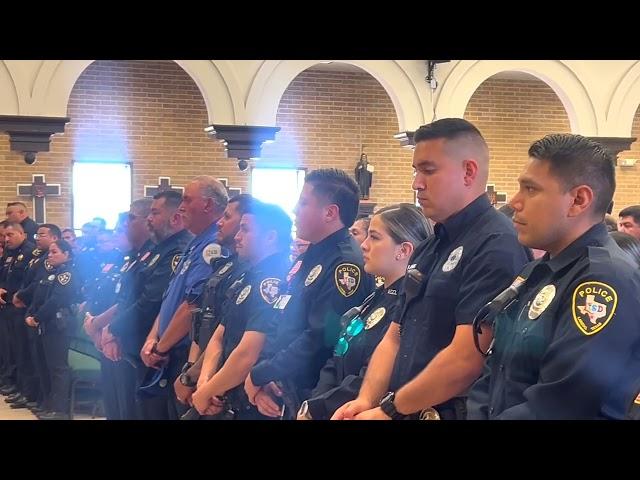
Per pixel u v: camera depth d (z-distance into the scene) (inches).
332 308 105.5
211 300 131.8
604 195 71.5
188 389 128.5
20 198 443.5
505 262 81.0
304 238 111.0
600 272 67.0
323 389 100.0
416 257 92.0
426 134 87.2
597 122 361.7
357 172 488.4
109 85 458.0
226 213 135.5
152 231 171.5
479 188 86.7
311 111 488.7
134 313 162.2
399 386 85.9
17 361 295.4
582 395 64.9
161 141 466.6
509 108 509.7
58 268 256.8
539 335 69.3
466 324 80.0
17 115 314.2
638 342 65.4
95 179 457.4
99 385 250.7
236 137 339.0
